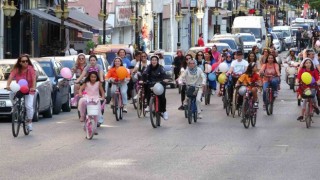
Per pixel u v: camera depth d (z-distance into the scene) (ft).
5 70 91.45
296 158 59.47
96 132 74.18
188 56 106.73
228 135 75.25
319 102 85.46
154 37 263.49
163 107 83.92
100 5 211.41
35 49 181.16
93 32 200.54
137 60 112.57
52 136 74.54
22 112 74.90
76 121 90.17
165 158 59.57
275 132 77.92
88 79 74.54
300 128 81.87
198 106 89.76
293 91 137.28
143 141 70.44
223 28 333.62
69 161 58.08
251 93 83.10
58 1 197.36
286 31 311.68
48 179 50.29
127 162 57.52
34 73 76.54
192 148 65.51
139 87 95.61
